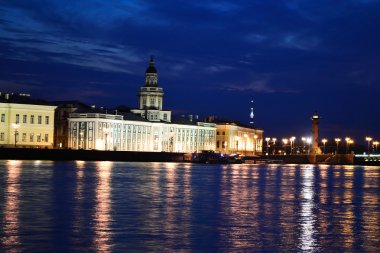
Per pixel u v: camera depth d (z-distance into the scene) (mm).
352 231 41906
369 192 78500
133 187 75750
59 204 52969
